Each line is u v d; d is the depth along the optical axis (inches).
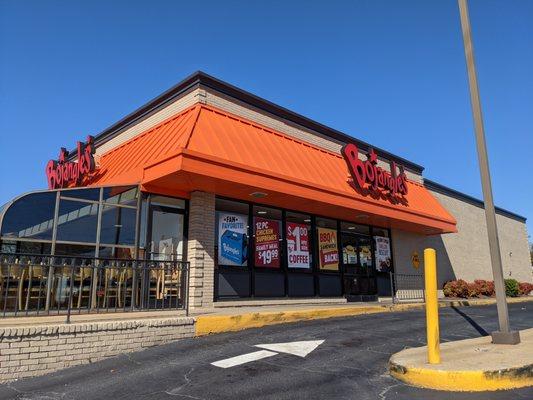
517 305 749.3
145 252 473.1
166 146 473.1
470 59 371.9
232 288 522.6
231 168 463.8
